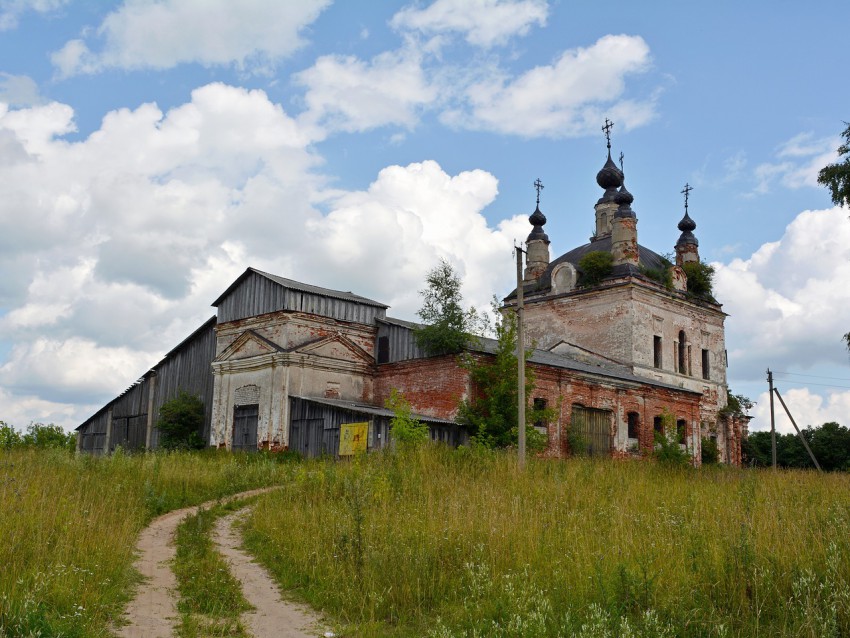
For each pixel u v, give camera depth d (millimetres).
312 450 32094
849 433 56750
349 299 36906
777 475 23938
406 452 22859
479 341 34000
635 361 45281
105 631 8867
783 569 9859
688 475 25766
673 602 9242
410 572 11078
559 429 34781
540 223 55031
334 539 12859
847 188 29344
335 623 9906
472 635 8969
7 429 32438
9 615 8172
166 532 15820
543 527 12836
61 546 11227
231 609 10375
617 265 47562
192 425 38250
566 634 8547
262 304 36312
